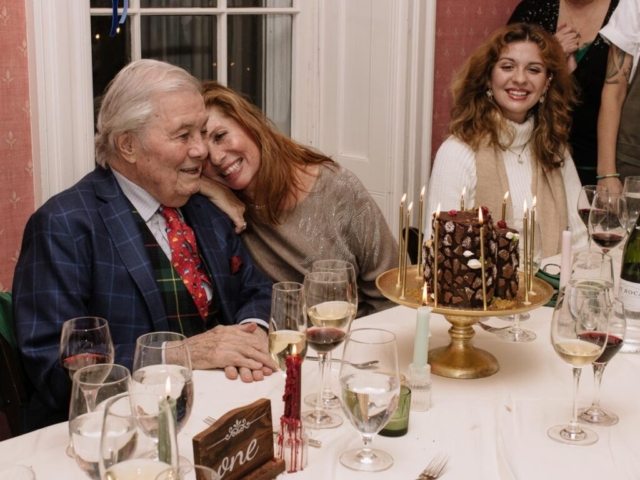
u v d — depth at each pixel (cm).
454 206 275
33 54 253
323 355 152
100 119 195
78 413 117
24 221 262
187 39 314
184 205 210
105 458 101
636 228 188
